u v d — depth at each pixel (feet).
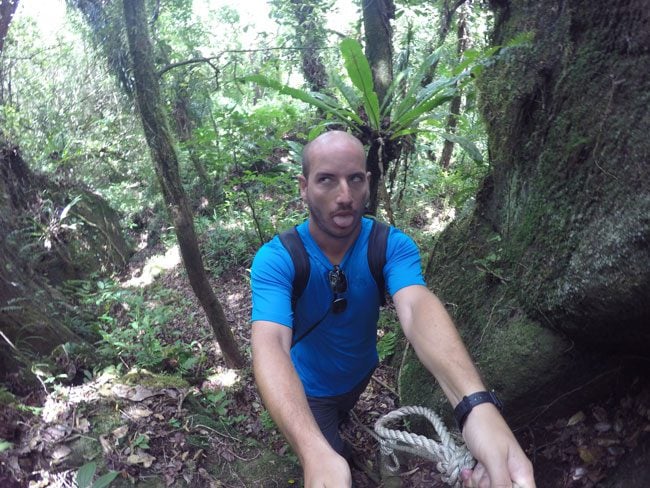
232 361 14.65
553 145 8.75
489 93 10.98
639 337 6.95
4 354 11.54
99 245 28.12
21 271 17.02
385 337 13.33
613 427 7.82
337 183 6.29
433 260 13.96
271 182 19.11
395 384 12.55
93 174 33.58
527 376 8.54
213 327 14.32
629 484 6.91
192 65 18.89
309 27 20.12
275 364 5.28
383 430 4.73
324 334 7.59
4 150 24.81
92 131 32.37
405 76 13.21
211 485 9.86
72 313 17.43
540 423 8.80
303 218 22.89
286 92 12.57
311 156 6.39
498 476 3.63
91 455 9.87
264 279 6.55
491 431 3.92
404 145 15.66
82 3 14.67
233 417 12.20
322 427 8.48
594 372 8.09
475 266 11.58
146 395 11.48
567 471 8.02
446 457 4.15
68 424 10.38
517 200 10.25
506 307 9.66
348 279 7.01
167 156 13.07
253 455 10.69
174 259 27.58
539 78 9.23
